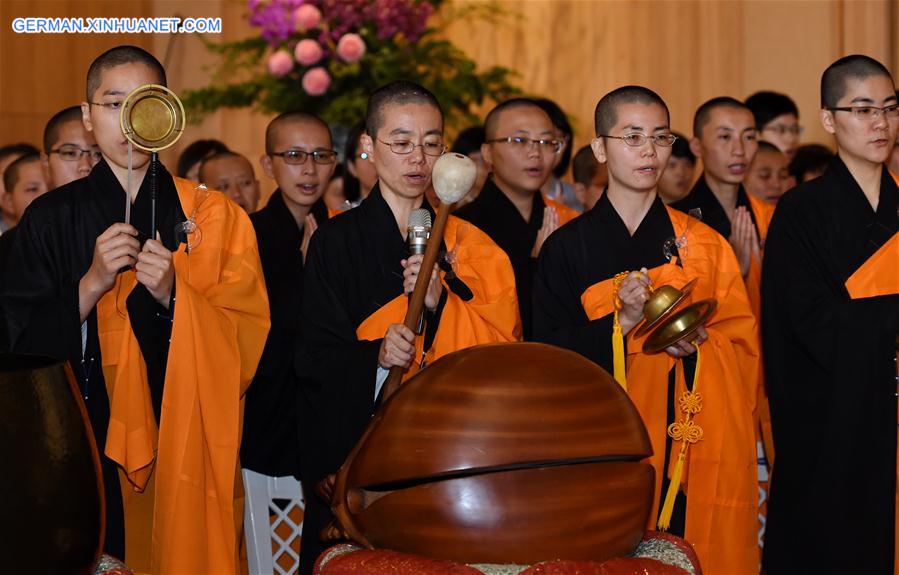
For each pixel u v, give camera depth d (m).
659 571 1.37
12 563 1.33
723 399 3.36
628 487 1.40
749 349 3.52
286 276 4.30
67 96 9.07
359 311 3.17
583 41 9.09
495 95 5.93
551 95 9.15
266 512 3.76
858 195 3.53
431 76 5.73
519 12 9.18
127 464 2.84
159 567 2.81
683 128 8.88
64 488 1.38
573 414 1.37
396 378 2.46
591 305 3.33
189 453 2.83
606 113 3.43
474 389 1.38
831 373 3.34
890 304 3.30
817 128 8.38
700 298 3.37
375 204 3.25
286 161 4.46
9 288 2.96
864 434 3.29
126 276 3.01
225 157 5.18
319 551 3.14
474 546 1.34
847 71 3.54
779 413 3.53
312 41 5.36
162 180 3.08
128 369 2.86
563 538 1.35
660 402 3.28
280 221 4.43
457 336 3.06
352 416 2.90
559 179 5.81
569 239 3.46
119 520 2.96
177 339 2.82
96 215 3.01
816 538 3.37
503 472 1.34
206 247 3.06
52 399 1.39
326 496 1.93
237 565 3.13
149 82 2.90
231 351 2.92
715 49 8.77
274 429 3.77
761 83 8.62
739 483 3.36
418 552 1.38
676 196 5.57
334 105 5.36
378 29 5.46
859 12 8.01
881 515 3.28
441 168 2.07
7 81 8.92
